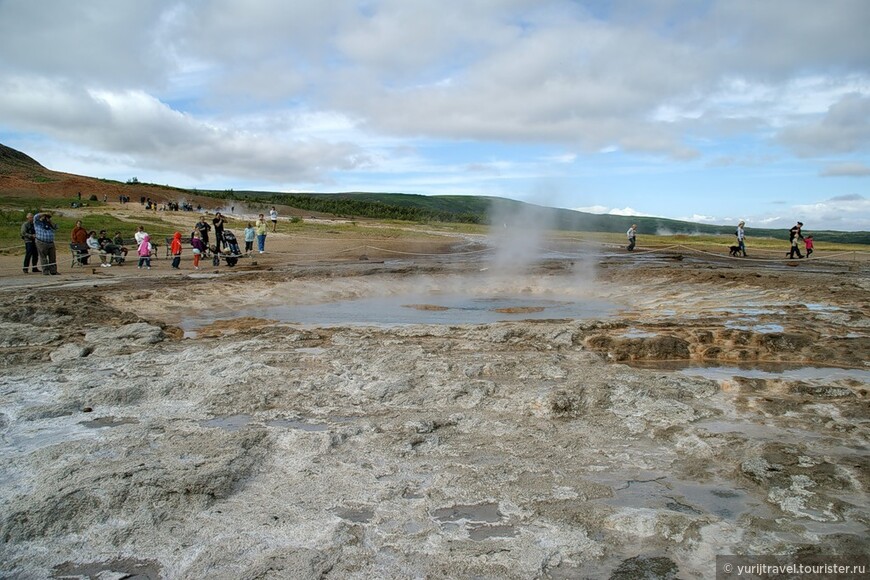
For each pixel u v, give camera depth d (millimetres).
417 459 5023
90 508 4168
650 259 25969
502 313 12773
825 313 10938
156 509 4160
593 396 6312
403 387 6652
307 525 4000
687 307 12789
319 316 12391
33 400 6414
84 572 3590
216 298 14438
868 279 16344
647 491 4477
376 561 3615
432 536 3881
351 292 15891
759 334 8883
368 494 4418
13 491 4430
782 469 4695
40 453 5043
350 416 5996
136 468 4648
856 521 4023
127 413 6117
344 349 8289
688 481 4641
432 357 7816
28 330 9672
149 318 12062
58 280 17281
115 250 22984
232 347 8516
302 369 7367
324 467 4852
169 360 7883
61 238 28422
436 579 3455
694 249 34375
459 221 73000
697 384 6707
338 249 29859
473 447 5258
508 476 4711
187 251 27703
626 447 5254
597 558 3666
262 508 4223
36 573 3590
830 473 4617
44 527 3988
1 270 19688
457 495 4402
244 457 4934
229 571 3527
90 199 55531
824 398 6449
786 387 6695
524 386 6656
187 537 3885
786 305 12141
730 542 3814
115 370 7453
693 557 3676
